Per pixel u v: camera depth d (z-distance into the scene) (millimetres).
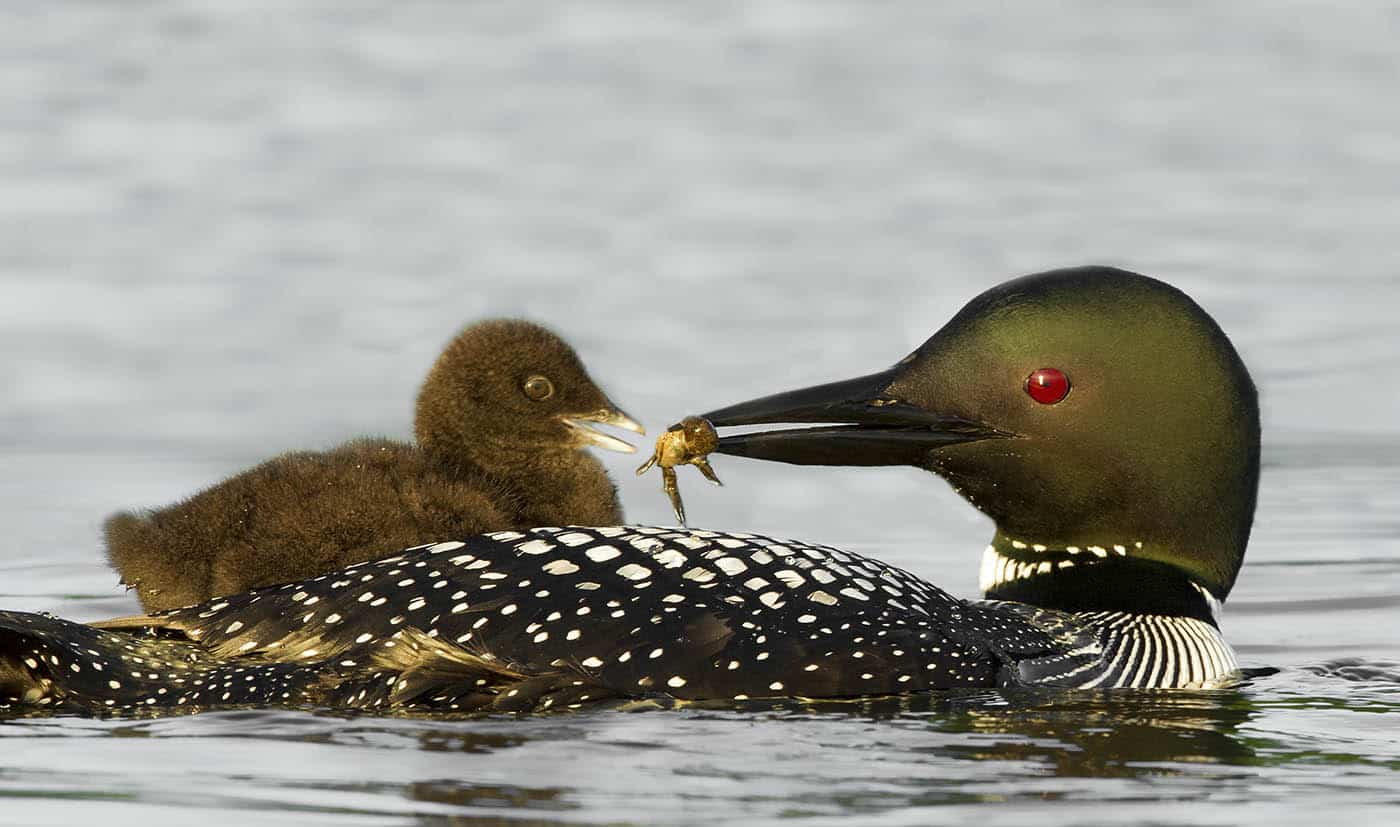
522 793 8508
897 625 10023
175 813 8266
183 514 11492
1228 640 12695
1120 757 9234
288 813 8266
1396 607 13570
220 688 9648
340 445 12914
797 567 10188
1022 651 10414
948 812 8367
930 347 11477
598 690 9539
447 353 12898
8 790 8531
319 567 11148
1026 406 11148
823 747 9148
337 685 9602
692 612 9773
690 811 8312
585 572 9961
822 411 11414
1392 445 18141
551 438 12875
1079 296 11219
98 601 13438
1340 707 10469
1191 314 11242
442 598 9836
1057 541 11391
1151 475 11164
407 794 8492
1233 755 9359
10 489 16141
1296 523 15883
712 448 11375
